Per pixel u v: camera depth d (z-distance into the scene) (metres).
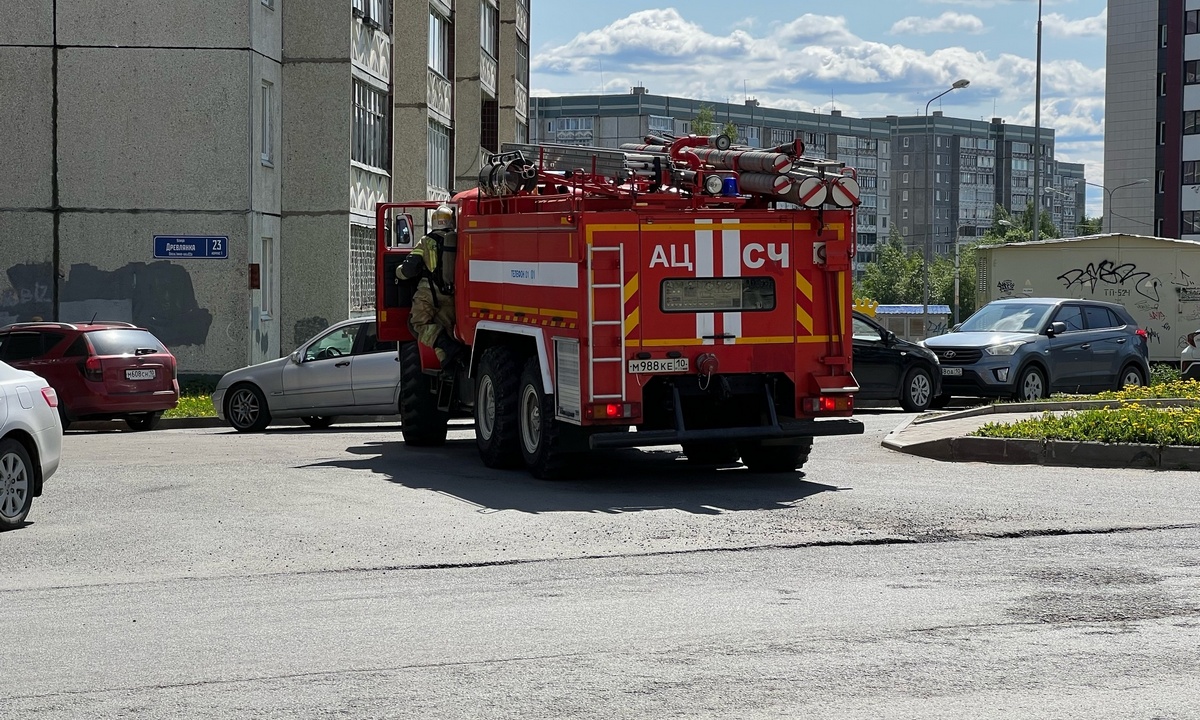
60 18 29.02
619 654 6.57
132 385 21.61
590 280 12.45
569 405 12.81
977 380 23.75
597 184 13.12
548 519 10.88
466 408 16.66
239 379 21.47
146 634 7.18
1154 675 6.07
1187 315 29.66
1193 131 89.69
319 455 16.33
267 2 30.77
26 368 21.42
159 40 29.19
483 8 50.50
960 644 6.68
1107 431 14.12
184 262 29.38
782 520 10.64
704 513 11.09
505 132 57.31
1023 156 175.00
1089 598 7.69
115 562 9.37
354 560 9.27
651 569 8.80
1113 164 97.94
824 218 13.02
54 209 29.17
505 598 7.96
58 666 6.52
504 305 14.32
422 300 16.08
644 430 12.88
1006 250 30.50
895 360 23.47
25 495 11.02
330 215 32.31
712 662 6.39
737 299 12.85
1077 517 10.48
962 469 13.84
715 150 13.59
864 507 11.23
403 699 5.84
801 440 13.68
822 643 6.73
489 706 5.71
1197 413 14.54
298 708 5.73
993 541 9.61
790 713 5.55
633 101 125.62
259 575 8.83
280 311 32.25
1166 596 7.71
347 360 21.16
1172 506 11.02
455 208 15.95
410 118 40.28
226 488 12.97
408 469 14.55
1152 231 96.69
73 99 29.12
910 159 164.88
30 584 8.67
